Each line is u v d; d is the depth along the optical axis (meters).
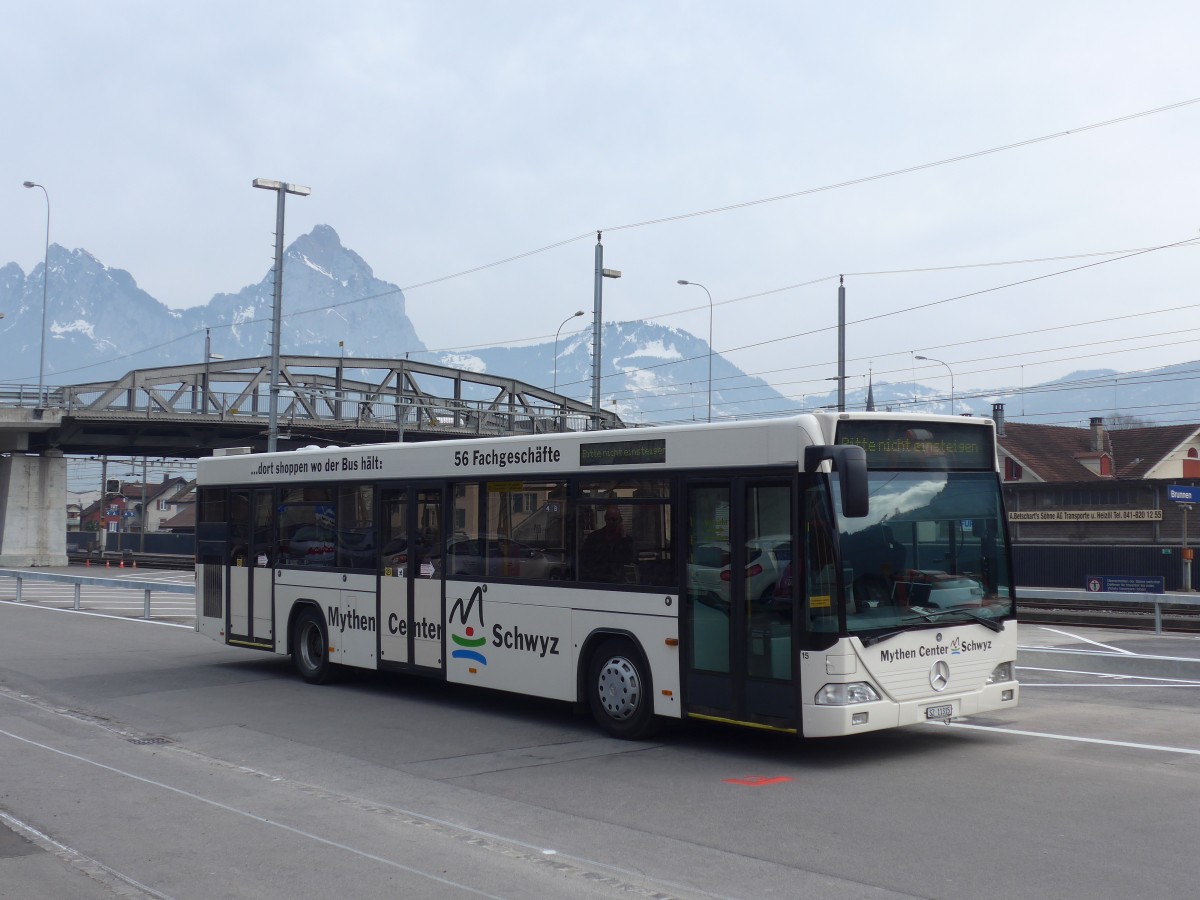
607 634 10.98
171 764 9.98
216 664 17.31
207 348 66.94
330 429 64.31
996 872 6.45
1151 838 7.11
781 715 9.37
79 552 82.75
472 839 7.34
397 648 13.58
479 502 12.52
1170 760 9.54
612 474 11.02
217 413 63.69
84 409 62.16
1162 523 49.03
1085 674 15.33
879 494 9.62
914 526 9.77
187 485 131.62
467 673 12.55
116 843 7.30
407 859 6.89
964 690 9.91
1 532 64.44
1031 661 16.80
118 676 15.95
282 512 15.72
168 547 87.62
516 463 12.09
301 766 9.88
